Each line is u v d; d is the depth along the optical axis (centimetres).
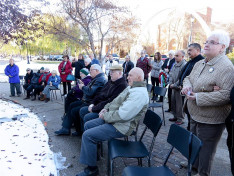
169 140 199
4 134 361
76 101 386
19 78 759
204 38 3014
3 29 522
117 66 300
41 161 271
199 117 211
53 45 2494
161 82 559
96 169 241
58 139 352
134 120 236
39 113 517
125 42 1080
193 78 223
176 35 3434
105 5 890
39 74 704
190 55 357
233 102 173
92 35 1013
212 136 208
